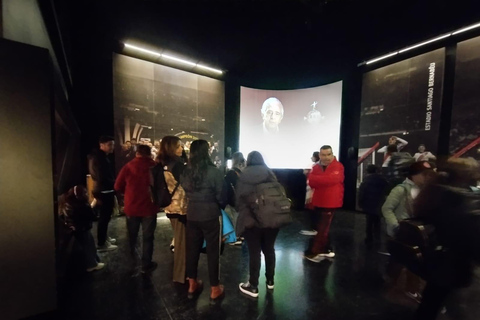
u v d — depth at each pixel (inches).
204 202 78.1
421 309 60.1
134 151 198.8
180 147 91.3
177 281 93.7
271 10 170.6
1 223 63.5
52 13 114.7
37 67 67.4
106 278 96.8
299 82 257.0
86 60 188.2
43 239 69.5
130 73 197.0
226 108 257.8
